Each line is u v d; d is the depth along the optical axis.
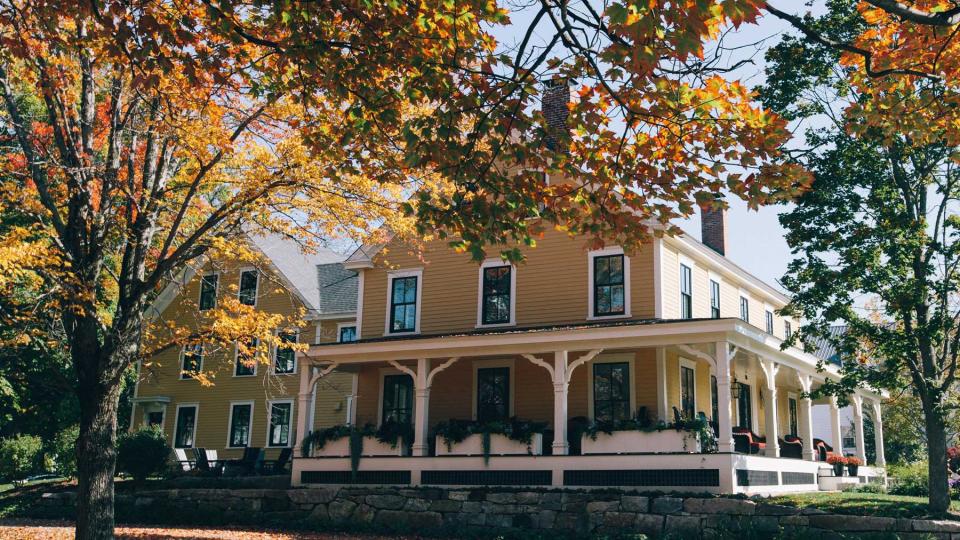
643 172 9.34
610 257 21.73
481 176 8.88
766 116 8.52
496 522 17.39
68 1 8.52
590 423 20.55
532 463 18.38
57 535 16.33
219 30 8.69
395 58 8.56
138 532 17.42
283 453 26.67
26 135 13.83
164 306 32.47
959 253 16.28
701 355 17.56
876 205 17.06
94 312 13.27
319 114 10.17
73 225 13.35
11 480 28.86
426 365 20.36
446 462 19.28
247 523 19.62
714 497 15.75
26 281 13.89
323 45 8.45
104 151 19.53
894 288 16.47
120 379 13.38
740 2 6.45
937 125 10.31
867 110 9.91
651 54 7.09
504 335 19.30
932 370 17.47
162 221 15.48
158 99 12.42
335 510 18.97
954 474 26.53
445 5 7.89
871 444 38.62
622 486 17.42
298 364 31.47
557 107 21.39
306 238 15.38
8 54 9.98
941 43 9.54
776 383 26.91
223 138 12.84
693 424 17.41
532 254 22.70
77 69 13.55
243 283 32.34
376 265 24.88
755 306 28.50
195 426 32.59
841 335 17.66
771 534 14.91
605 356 20.92
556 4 8.03
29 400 30.28
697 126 8.82
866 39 10.79
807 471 21.64
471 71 8.62
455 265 23.77
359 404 24.06
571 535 16.39
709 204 9.07
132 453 25.06
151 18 8.38
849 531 14.33
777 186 8.84
